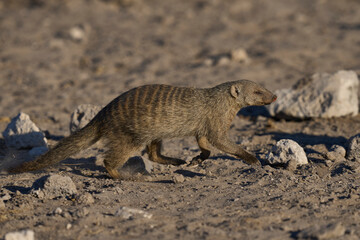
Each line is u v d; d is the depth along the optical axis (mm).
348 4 93625
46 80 52469
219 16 85250
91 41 70000
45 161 23172
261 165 24547
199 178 23250
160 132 22984
